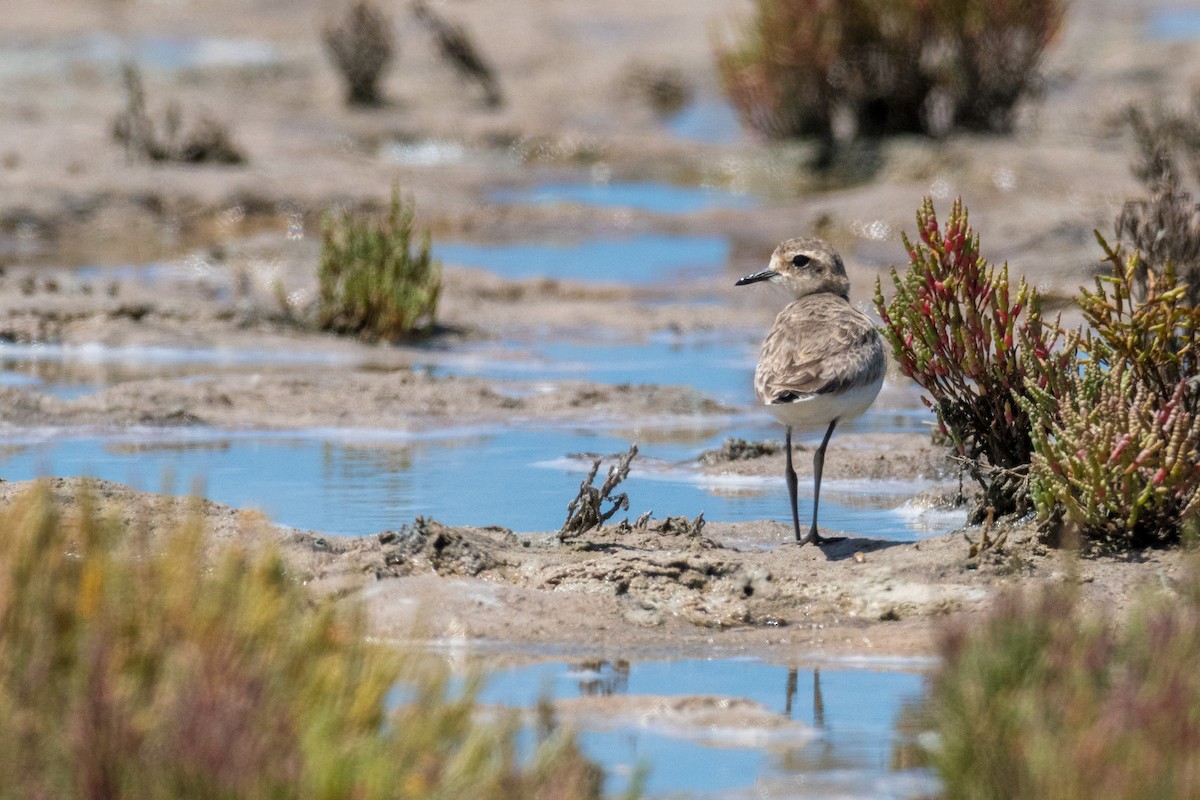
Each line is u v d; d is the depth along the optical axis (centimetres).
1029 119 3650
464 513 1294
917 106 3488
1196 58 4162
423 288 2167
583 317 2311
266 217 3050
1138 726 698
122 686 683
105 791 643
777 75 3550
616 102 4312
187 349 2023
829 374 1112
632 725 849
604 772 781
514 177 3572
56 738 671
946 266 1230
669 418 1722
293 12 5531
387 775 646
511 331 2234
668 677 939
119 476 1394
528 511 1306
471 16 5203
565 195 3416
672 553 1121
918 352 1237
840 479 1454
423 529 1123
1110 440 1103
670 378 1945
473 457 1519
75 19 5309
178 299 2261
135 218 2961
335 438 1597
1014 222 2695
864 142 3456
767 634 1030
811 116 3556
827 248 1315
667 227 3048
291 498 1333
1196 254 1434
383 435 1617
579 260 2788
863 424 1700
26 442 1539
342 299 2150
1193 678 734
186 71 4391
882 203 2938
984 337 1223
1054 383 1195
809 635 1024
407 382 1811
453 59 4209
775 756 807
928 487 1421
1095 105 3738
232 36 5200
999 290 1248
